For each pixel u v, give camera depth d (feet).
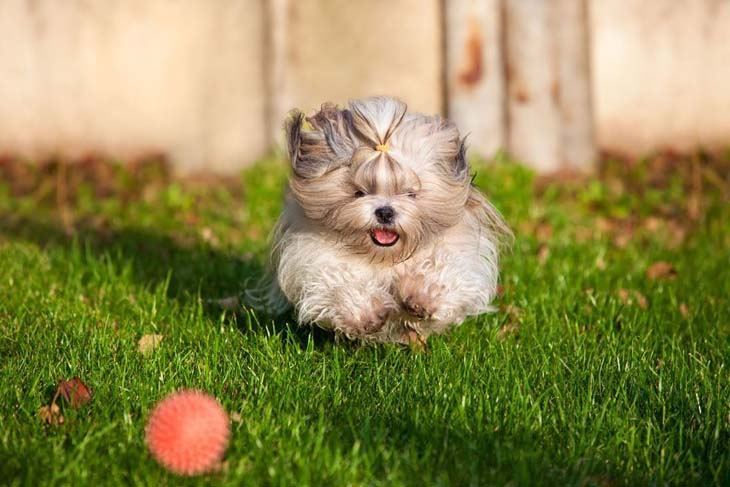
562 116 33.68
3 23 34.68
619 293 21.03
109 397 14.15
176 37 34.96
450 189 16.48
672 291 20.86
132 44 34.94
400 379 15.24
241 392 14.62
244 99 35.09
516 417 13.75
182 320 18.26
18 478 11.68
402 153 16.17
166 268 22.62
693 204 31.45
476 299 17.20
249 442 12.71
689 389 14.97
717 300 20.77
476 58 32.89
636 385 15.12
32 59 34.86
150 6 34.76
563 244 25.38
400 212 15.83
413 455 12.27
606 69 35.60
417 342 17.24
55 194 32.71
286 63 34.76
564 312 19.22
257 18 34.78
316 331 18.26
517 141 33.42
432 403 14.16
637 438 13.17
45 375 14.99
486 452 12.73
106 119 35.24
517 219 28.07
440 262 16.76
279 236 17.94
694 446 13.17
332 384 15.14
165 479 11.83
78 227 28.86
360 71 34.81
